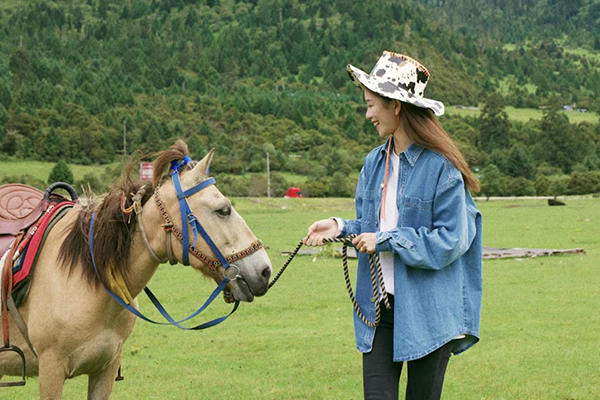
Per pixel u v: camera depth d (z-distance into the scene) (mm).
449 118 124000
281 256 18000
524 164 87938
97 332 4293
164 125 107062
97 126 99750
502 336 8906
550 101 153000
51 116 100688
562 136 102875
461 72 181125
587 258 16547
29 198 4957
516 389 6699
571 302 11148
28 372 4750
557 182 69375
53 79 132125
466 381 7016
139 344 8953
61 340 4258
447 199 3693
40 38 182875
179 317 10750
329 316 10516
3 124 96375
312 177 82375
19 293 4461
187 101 132625
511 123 123562
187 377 7391
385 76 3822
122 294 4273
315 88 166750
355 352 8266
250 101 132375
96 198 4613
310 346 8609
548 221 29859
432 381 3729
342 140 110500
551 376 7117
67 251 4340
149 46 180125
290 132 113625
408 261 3607
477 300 3869
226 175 75938
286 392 6773
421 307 3697
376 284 3785
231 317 10609
